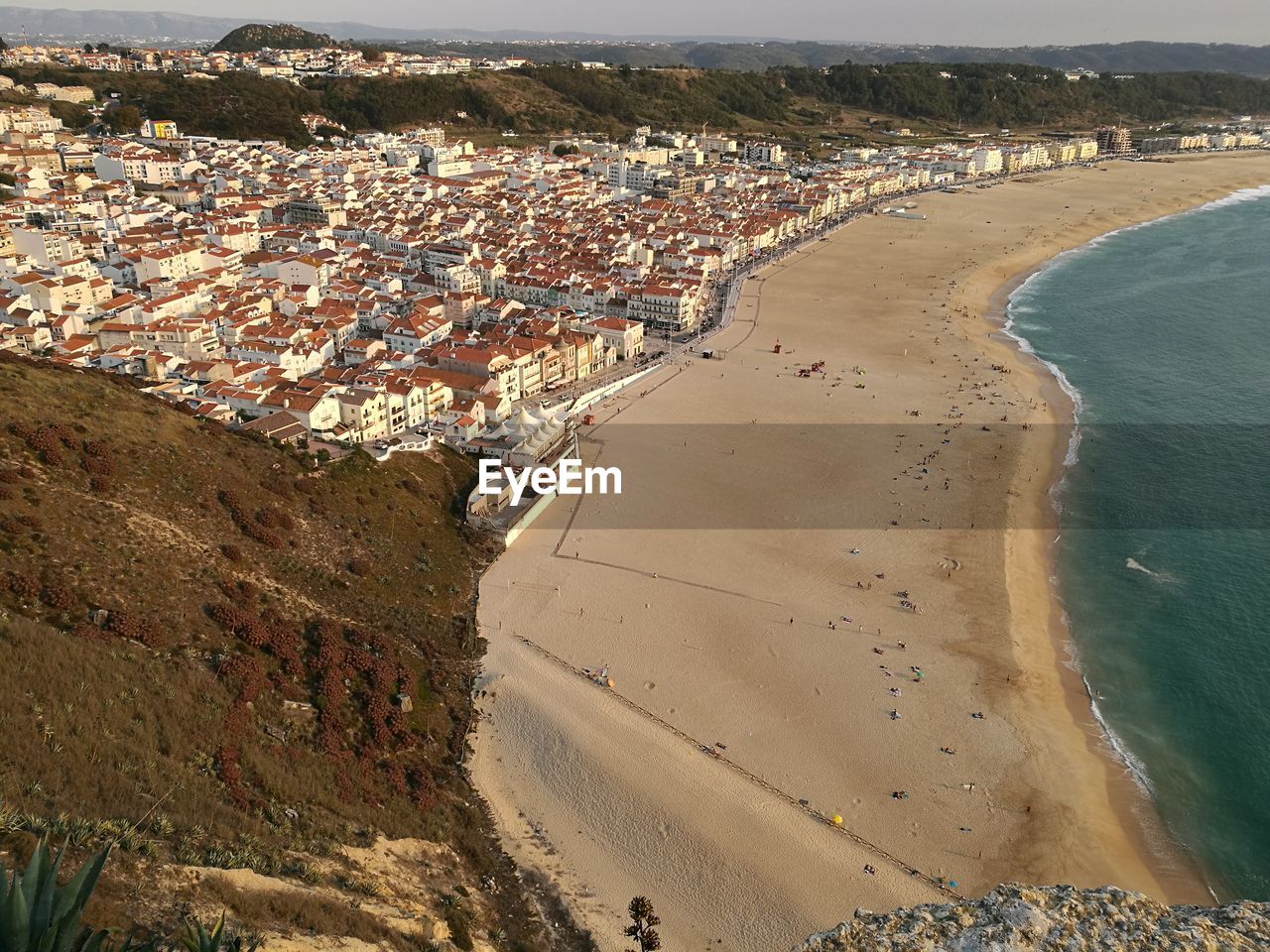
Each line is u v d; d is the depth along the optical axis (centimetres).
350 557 10056
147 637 7219
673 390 17575
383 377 14588
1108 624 10625
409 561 10600
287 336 16412
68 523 7988
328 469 11388
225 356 16225
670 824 7556
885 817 7725
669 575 11219
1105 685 9606
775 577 11212
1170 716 9188
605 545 11900
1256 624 10662
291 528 9900
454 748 8294
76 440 9112
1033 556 11950
